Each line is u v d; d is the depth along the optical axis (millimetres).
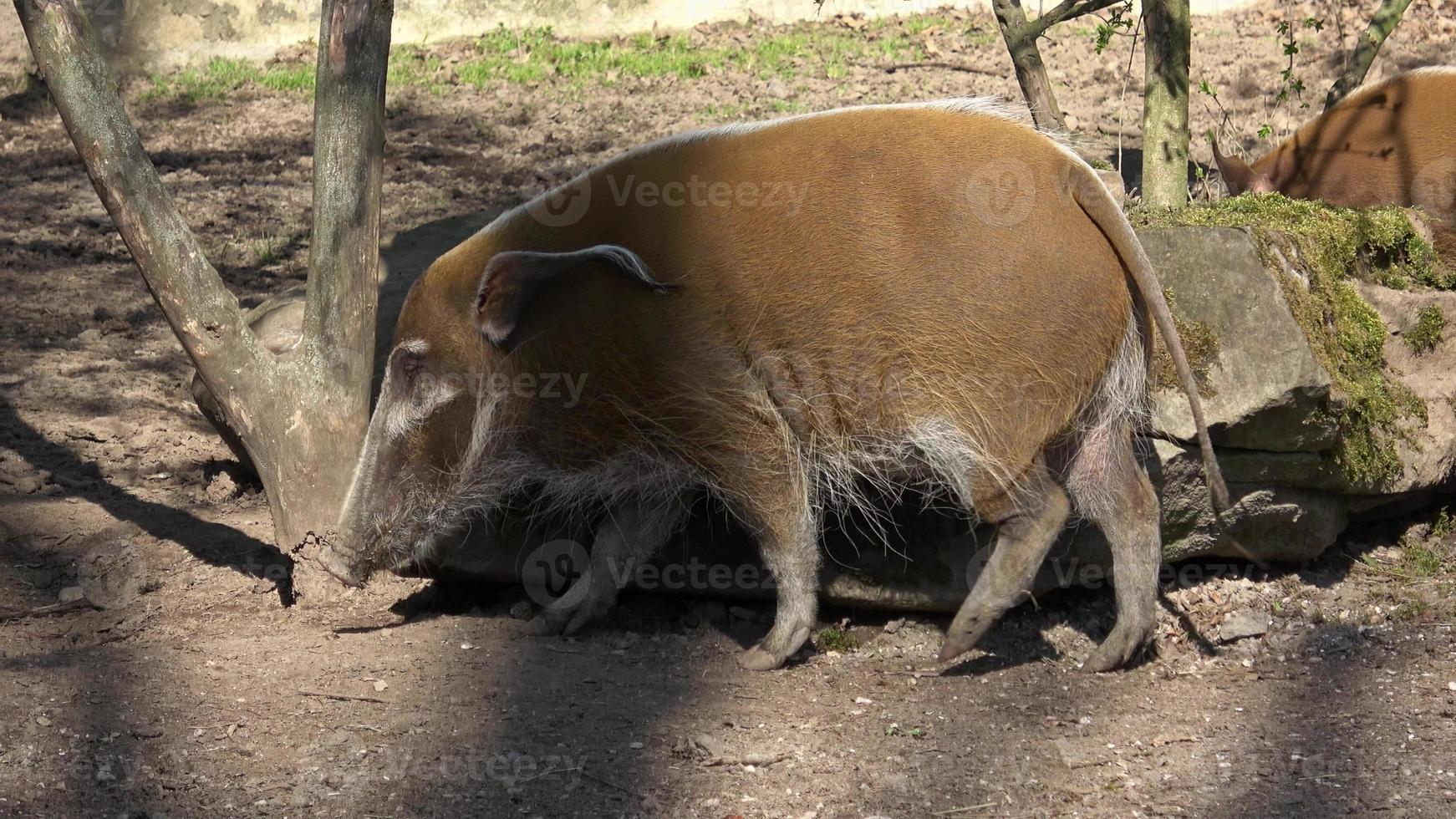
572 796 3389
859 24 14648
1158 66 6039
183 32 14312
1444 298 4984
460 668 4180
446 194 10039
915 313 3826
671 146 4059
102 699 3893
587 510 4664
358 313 4578
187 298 4438
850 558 4520
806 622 4184
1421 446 4828
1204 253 4289
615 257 3787
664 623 4684
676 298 3908
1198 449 4336
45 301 8406
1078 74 12492
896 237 3826
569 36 14812
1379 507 5027
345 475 4625
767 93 12359
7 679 3996
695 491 4543
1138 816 3291
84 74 4258
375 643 4379
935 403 3879
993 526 4277
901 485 4230
